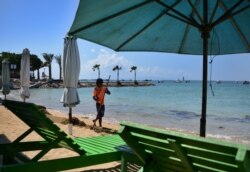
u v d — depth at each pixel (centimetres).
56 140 416
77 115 1942
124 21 420
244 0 367
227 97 5616
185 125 1738
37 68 11306
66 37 844
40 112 394
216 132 1521
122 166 421
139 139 267
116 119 1908
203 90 391
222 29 462
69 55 839
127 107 2967
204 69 391
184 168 262
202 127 389
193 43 499
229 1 409
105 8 363
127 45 476
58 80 10356
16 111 482
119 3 363
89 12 358
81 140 503
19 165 363
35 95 5062
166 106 3189
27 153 611
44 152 417
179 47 501
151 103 3606
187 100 4294
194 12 411
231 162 209
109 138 521
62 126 1136
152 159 286
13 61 9338
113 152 421
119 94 5928
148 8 412
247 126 1786
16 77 9612
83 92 6469
